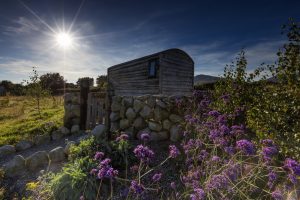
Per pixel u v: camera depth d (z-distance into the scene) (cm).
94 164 397
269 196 302
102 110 796
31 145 730
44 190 378
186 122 534
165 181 389
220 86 583
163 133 573
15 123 1141
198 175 333
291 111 365
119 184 396
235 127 394
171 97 589
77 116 862
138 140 604
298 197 265
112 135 662
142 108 631
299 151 334
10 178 463
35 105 2044
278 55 378
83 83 838
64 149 535
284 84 383
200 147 441
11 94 4253
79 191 357
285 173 325
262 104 422
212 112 434
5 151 662
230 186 300
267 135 383
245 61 548
